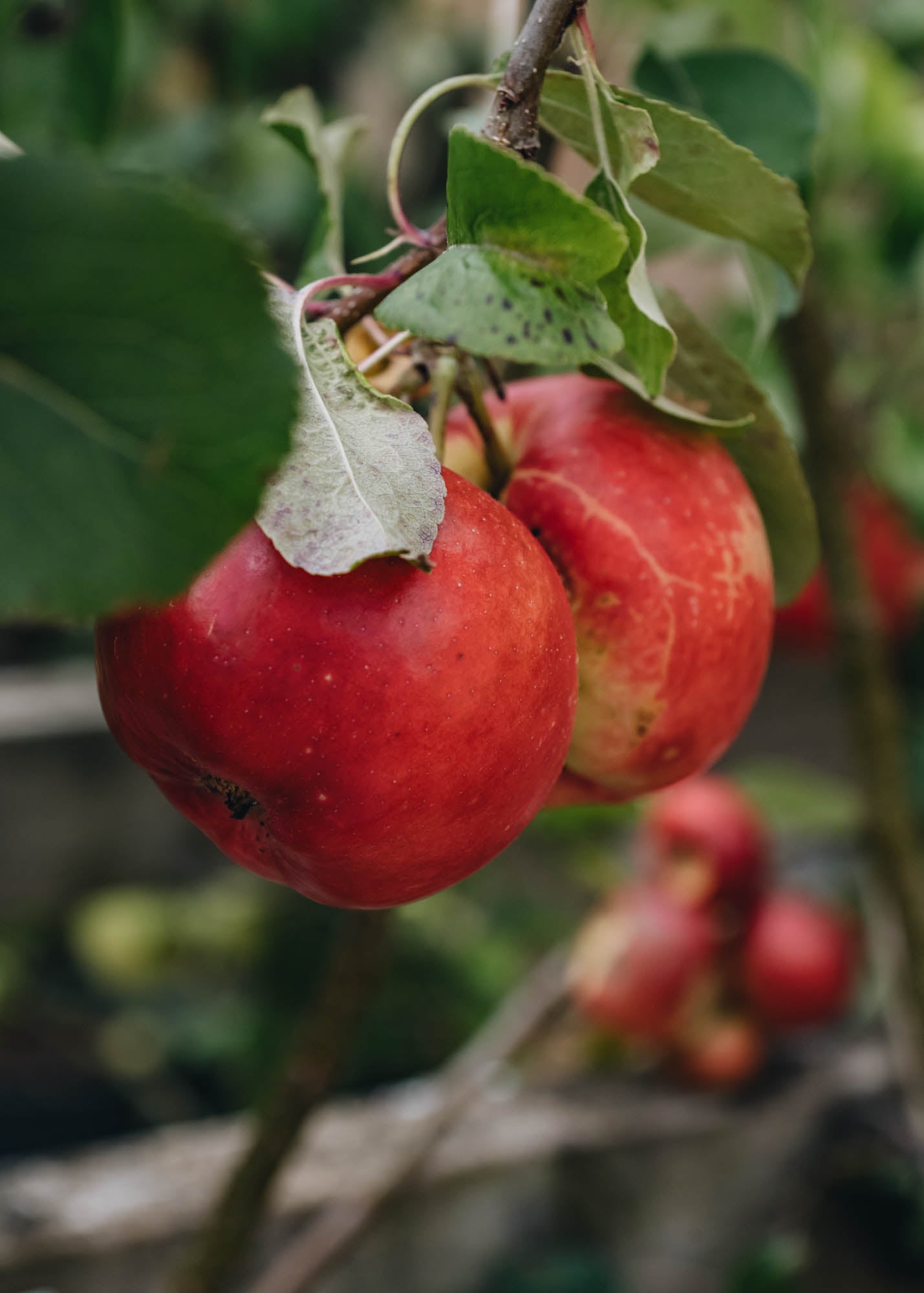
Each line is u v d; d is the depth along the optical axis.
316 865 0.42
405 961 1.07
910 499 0.91
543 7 0.41
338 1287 0.74
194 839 1.01
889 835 0.70
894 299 0.90
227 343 0.33
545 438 0.46
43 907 0.95
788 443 0.47
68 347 0.33
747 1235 0.81
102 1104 1.04
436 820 0.41
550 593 0.42
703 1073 0.82
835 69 0.82
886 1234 0.81
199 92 1.06
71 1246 0.67
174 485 0.33
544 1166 0.77
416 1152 0.67
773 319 0.51
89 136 0.62
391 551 0.38
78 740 0.93
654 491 0.45
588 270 0.40
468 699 0.40
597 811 0.89
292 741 0.40
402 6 1.39
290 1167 0.73
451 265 0.40
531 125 0.41
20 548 0.32
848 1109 0.82
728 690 0.46
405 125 0.43
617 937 0.82
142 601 0.33
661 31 0.69
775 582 0.50
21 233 0.31
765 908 0.86
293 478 0.39
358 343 0.47
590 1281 0.75
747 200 0.45
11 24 0.61
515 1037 0.76
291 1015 1.06
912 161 0.83
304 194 1.10
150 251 0.32
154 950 1.10
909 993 0.72
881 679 0.68
